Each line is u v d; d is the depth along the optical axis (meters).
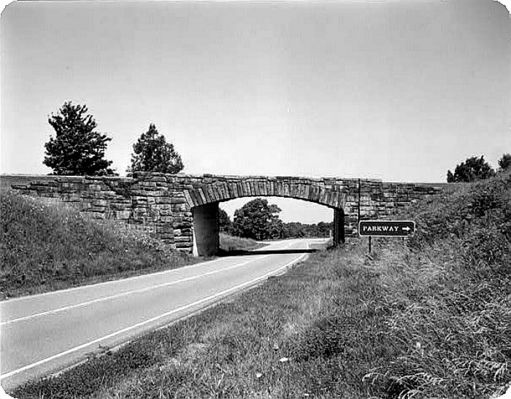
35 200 22.30
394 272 10.73
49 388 6.31
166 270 22.81
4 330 9.98
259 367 6.74
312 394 5.72
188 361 7.23
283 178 31.91
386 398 5.50
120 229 26.19
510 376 5.36
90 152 30.52
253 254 36.22
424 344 5.95
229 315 10.44
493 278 7.55
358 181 32.09
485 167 24.75
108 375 6.75
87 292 15.34
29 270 17.11
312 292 12.58
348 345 7.19
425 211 20.42
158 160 43.69
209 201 31.17
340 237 34.31
